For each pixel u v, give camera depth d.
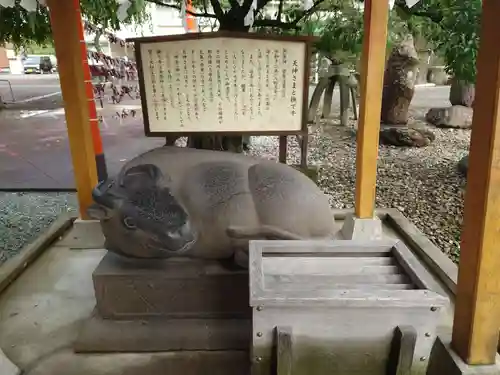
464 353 1.55
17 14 4.57
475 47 3.28
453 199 3.90
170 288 1.85
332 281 1.52
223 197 1.85
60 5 2.35
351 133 6.70
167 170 1.92
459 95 7.36
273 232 1.84
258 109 2.66
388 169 4.83
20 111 9.34
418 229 3.12
